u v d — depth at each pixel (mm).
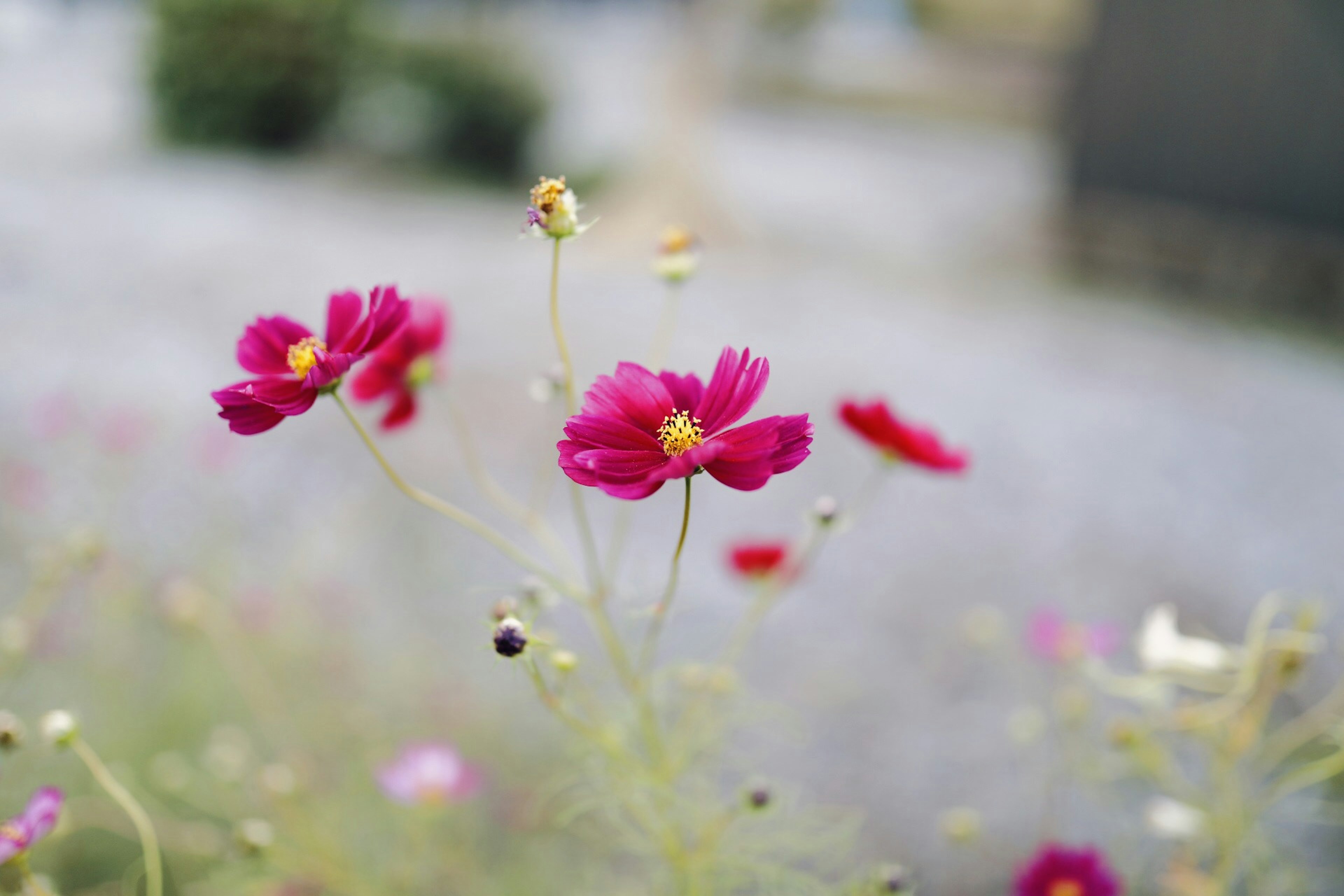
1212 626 1302
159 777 775
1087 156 3256
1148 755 660
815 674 1143
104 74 5062
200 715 856
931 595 1333
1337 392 2209
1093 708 1038
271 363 537
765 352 2188
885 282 2855
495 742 932
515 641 507
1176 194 3141
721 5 3277
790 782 981
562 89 4215
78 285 2250
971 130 5574
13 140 3676
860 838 925
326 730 873
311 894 709
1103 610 1322
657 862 736
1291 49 2920
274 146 4008
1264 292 2977
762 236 3227
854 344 2289
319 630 987
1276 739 753
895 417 624
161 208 2984
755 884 671
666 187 3193
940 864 902
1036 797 964
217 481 1357
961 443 1811
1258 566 1451
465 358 1981
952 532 1501
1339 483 1742
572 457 472
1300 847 816
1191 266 3072
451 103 3947
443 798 697
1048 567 1418
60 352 1877
